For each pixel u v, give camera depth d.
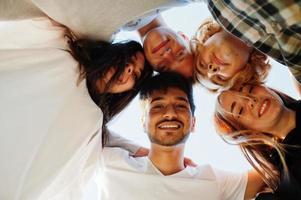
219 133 1.27
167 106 1.21
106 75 1.19
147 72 1.27
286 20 0.80
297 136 1.10
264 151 1.21
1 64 1.08
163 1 0.96
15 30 1.09
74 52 1.14
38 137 1.09
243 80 1.16
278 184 1.15
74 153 1.13
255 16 0.83
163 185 1.22
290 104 1.18
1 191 1.05
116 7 0.96
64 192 1.18
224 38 1.12
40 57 1.11
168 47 1.19
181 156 1.26
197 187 1.22
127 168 1.24
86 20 1.01
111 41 1.17
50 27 1.10
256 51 1.14
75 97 1.14
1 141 1.06
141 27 1.16
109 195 1.23
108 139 1.35
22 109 1.08
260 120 1.14
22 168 1.07
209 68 1.15
